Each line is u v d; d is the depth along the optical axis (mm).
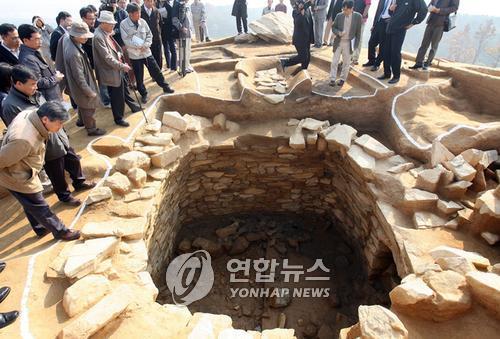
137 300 3000
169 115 5645
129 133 5336
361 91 6391
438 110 5844
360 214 5457
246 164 6207
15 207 4078
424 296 2689
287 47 9188
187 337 2729
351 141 5461
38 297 2924
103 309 2688
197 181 6277
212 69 7820
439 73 6676
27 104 3273
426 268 3145
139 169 4512
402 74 6652
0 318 2660
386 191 4547
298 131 5844
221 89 6750
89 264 3096
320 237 6672
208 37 10719
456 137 4883
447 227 3896
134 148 5043
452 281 2809
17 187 2896
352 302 5273
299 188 6605
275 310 5305
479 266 3123
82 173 4328
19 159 2709
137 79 5941
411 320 2863
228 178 6391
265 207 6945
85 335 2508
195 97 6285
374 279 5254
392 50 5941
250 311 5371
